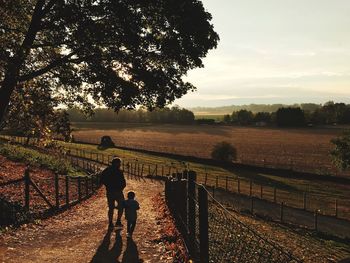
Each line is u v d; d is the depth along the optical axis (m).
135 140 120.38
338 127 179.50
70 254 10.79
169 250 11.10
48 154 45.16
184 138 129.50
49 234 12.80
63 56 23.31
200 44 21.33
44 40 22.75
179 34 21.14
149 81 21.05
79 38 19.58
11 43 18.58
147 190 33.12
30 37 20.00
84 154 73.88
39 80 23.66
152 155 79.44
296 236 23.16
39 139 24.14
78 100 24.28
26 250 10.92
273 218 30.19
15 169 27.31
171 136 137.75
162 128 185.62
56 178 17.48
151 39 21.03
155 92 21.92
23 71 21.89
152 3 20.55
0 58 17.48
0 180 21.62
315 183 51.69
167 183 19.80
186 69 22.30
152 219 15.74
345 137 48.75
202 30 21.16
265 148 99.88
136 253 10.95
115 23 20.23
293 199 41.09
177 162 69.56
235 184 49.22
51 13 20.20
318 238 24.28
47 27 20.08
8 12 18.88
